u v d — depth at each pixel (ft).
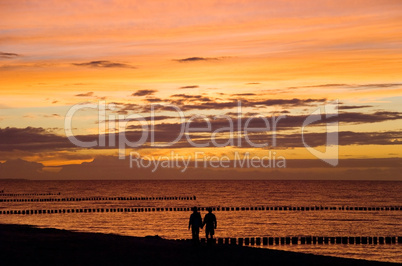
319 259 87.15
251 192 587.68
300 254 92.58
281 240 161.17
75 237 106.22
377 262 87.76
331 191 619.26
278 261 81.97
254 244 157.17
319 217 250.57
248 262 78.84
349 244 163.94
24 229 126.00
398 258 140.97
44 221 225.15
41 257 75.36
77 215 257.14
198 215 91.76
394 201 404.98
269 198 450.71
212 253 86.99
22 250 81.97
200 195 511.81
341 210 294.46
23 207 321.93
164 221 226.99
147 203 371.97
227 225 212.84
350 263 84.38
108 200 407.64
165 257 79.82
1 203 364.58
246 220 233.96
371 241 165.37
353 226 214.69
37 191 599.57
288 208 308.19
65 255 78.28
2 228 127.44
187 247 94.53
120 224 213.87
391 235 187.52
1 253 77.71
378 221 234.38
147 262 74.23
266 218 243.81
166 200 416.26
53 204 353.72
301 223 223.10
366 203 377.50
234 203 377.50
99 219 235.81
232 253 88.38
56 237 104.78
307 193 556.92
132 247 91.25
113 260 75.05
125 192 583.99
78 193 547.08
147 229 196.13
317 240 164.66
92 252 82.79
